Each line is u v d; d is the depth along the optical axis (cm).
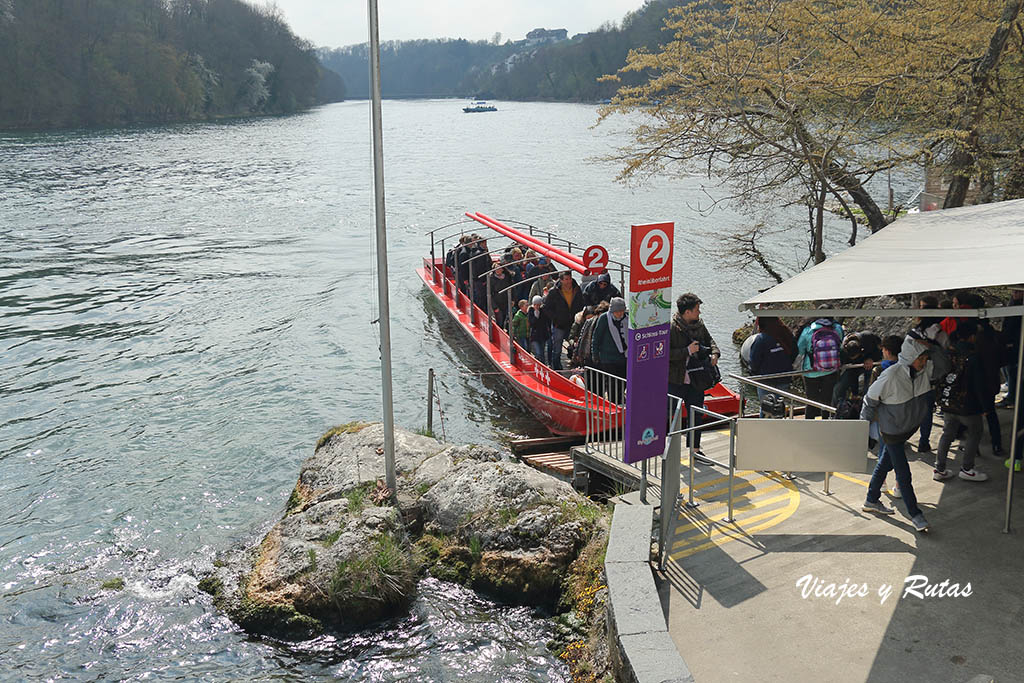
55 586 966
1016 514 773
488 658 791
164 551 1056
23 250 3128
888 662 591
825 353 1009
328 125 12306
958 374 818
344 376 1761
